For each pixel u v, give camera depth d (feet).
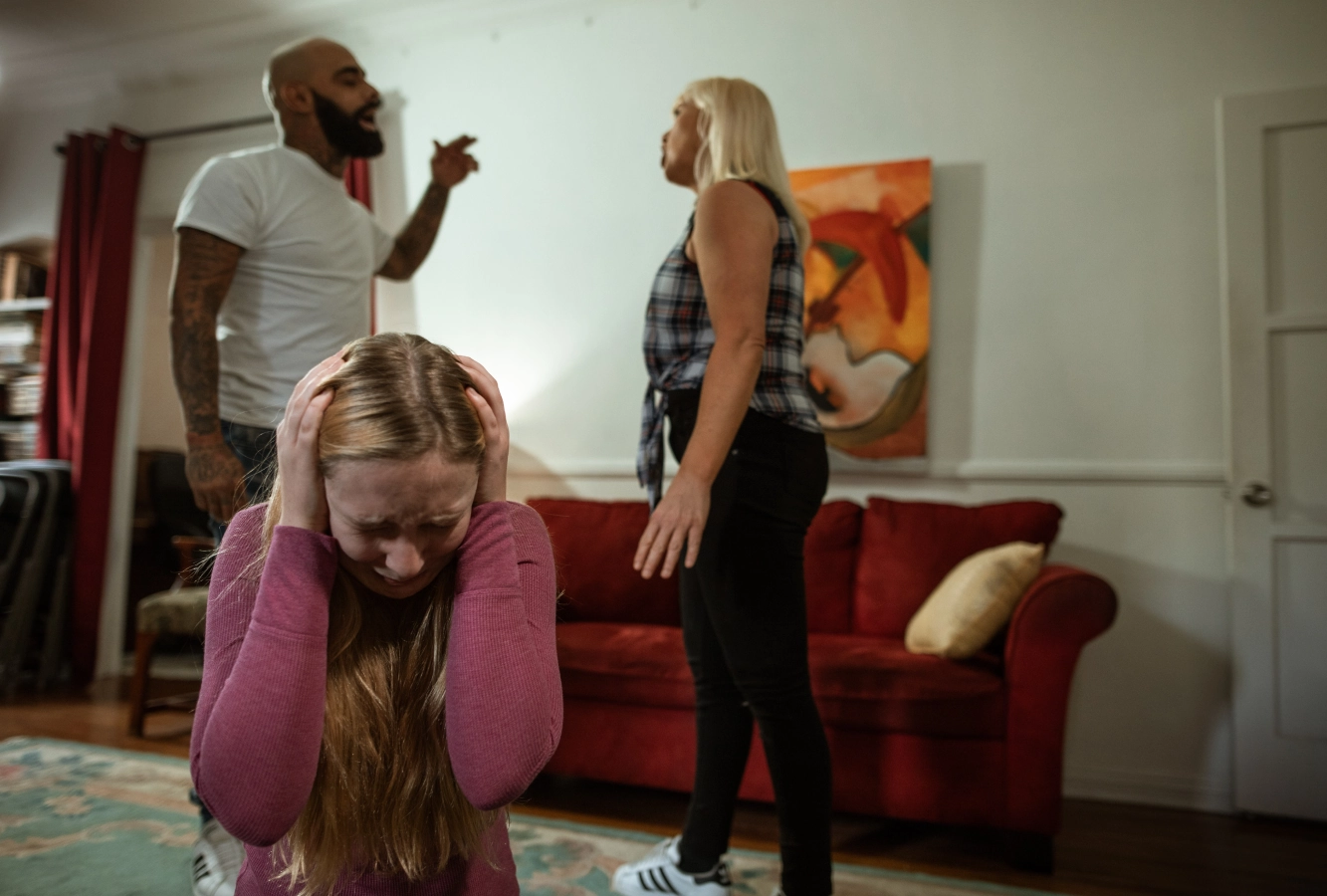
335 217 5.93
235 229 5.31
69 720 10.21
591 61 11.50
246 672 2.38
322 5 12.22
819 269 9.99
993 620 6.86
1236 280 8.57
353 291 6.05
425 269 11.91
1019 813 6.44
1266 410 8.39
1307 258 8.45
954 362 9.66
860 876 5.97
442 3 11.92
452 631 2.59
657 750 7.51
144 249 13.78
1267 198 8.61
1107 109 9.43
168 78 13.75
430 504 2.28
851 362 9.81
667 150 5.14
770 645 4.08
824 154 10.31
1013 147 9.69
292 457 2.46
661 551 3.76
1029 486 9.30
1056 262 9.44
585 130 11.44
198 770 2.38
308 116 5.96
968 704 6.64
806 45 10.55
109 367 13.08
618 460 10.89
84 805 6.87
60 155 14.39
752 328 4.04
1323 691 8.03
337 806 2.64
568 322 11.27
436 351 2.55
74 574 12.72
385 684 2.75
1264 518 8.32
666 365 4.67
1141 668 8.76
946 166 9.89
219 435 5.16
